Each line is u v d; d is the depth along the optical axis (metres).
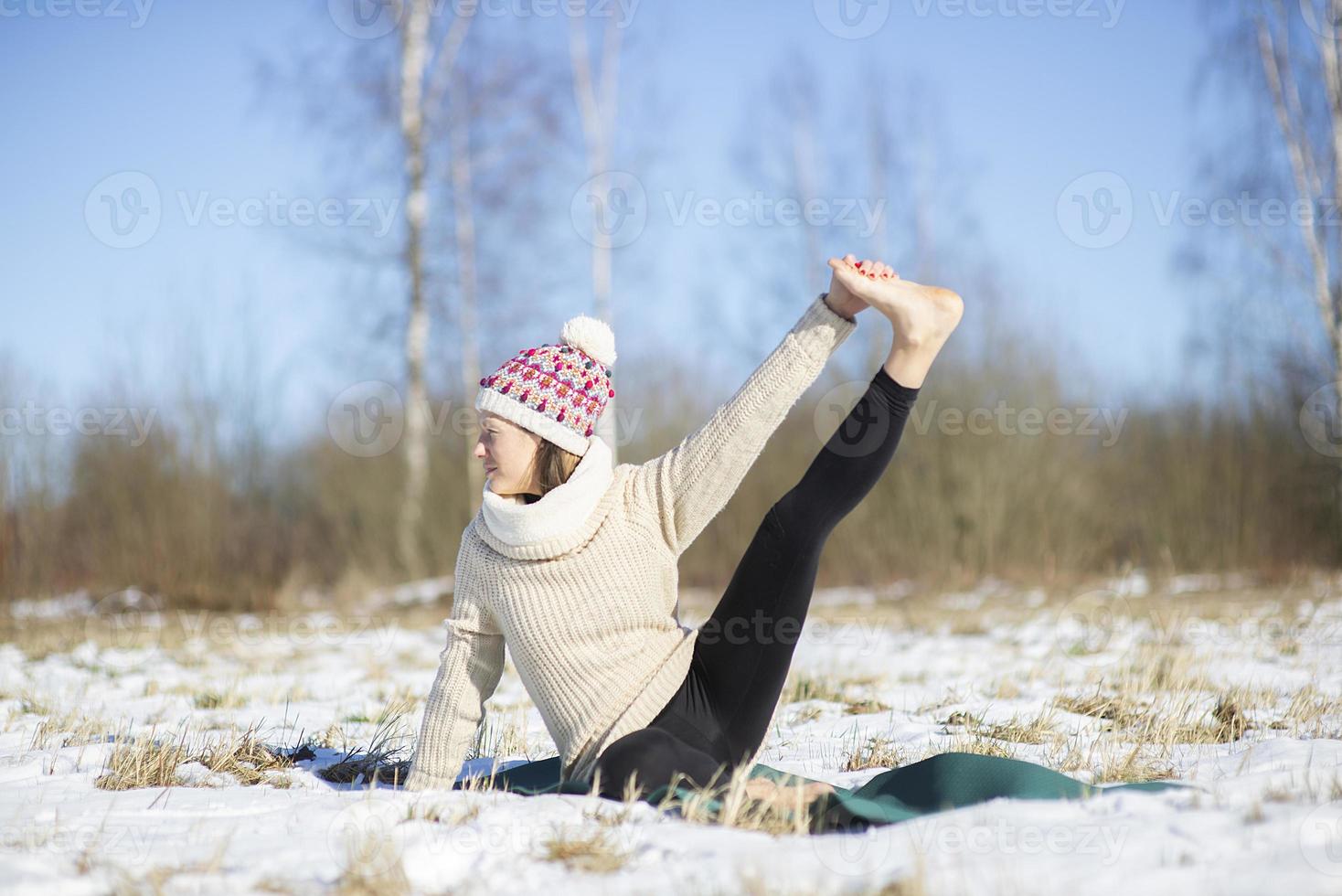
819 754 4.73
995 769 3.26
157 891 2.46
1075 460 19.88
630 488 3.50
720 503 3.48
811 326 3.38
